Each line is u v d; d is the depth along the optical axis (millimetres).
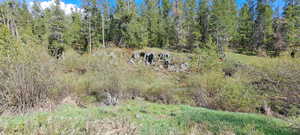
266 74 9617
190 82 9102
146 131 3021
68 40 21234
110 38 25906
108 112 4480
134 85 8633
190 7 24250
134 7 24734
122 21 24078
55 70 5418
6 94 4188
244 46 25125
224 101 7152
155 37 24844
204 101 7719
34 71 4570
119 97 7883
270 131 3520
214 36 20438
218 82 7855
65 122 2684
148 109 5586
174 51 22438
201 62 13000
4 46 4574
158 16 25938
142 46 22844
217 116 4668
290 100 7836
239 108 6973
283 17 22688
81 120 3002
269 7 22969
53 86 5168
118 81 8078
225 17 19203
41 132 2254
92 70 8922
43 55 5082
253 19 26312
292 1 21594
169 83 9797
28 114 3545
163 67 16969
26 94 4277
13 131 2334
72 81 7070
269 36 22969
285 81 8719
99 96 7355
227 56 18375
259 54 21750
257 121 4281
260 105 7246
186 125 3770
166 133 3035
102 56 10109
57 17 21625
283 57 10062
